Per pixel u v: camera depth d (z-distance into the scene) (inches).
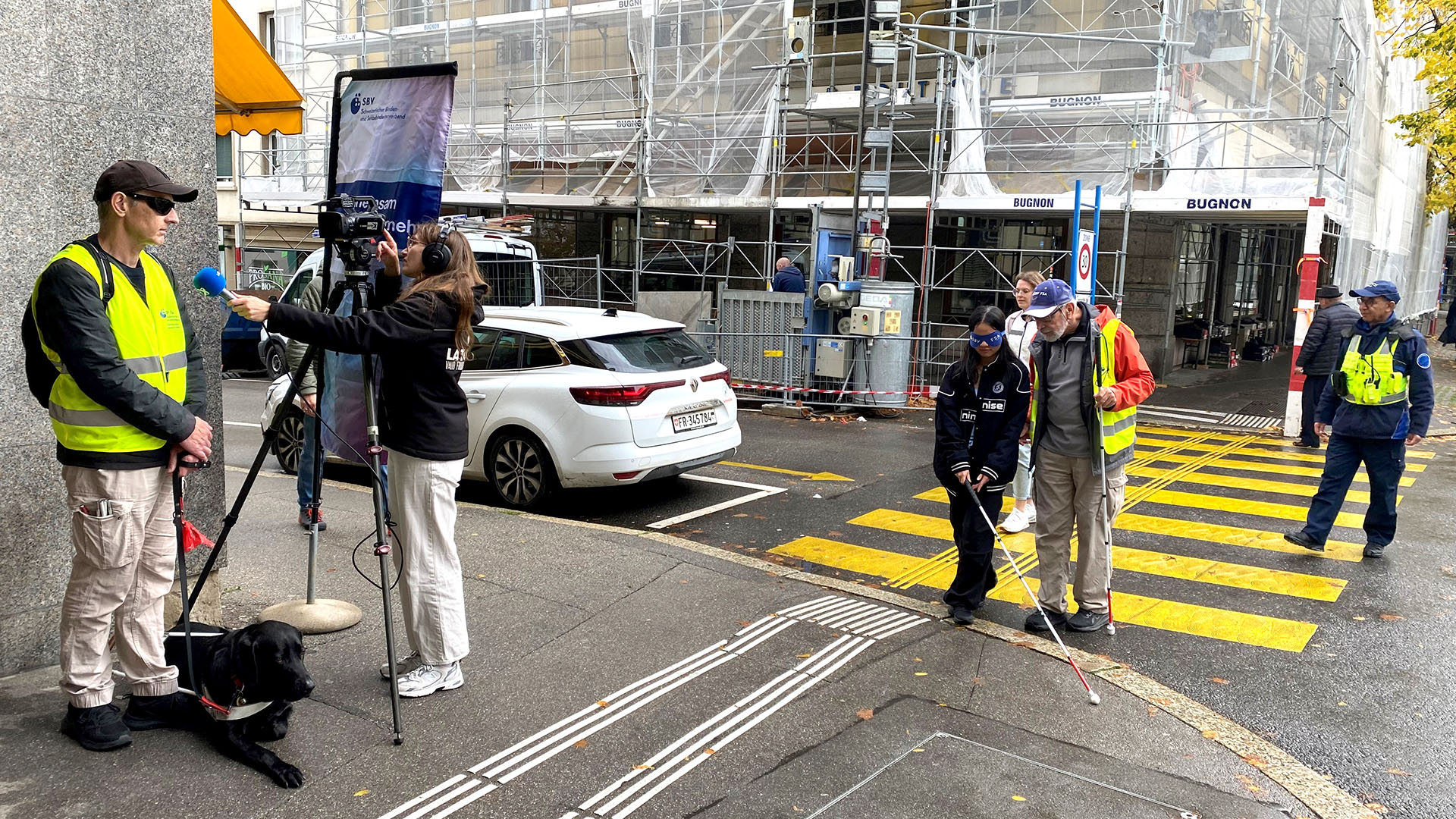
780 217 730.8
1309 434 462.9
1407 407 273.4
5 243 153.9
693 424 324.5
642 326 326.0
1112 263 639.8
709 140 680.4
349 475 362.9
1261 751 163.3
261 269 891.4
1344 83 611.8
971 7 585.3
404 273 166.6
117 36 166.1
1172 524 318.0
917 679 186.2
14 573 159.3
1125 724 170.6
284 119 438.9
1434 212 1245.1
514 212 796.0
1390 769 161.8
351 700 164.1
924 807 140.9
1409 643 217.6
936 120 613.6
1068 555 222.1
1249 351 818.8
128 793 132.0
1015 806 141.9
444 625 167.2
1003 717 171.3
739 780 146.3
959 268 662.5
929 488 362.3
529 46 797.2
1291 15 592.4
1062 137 581.9
